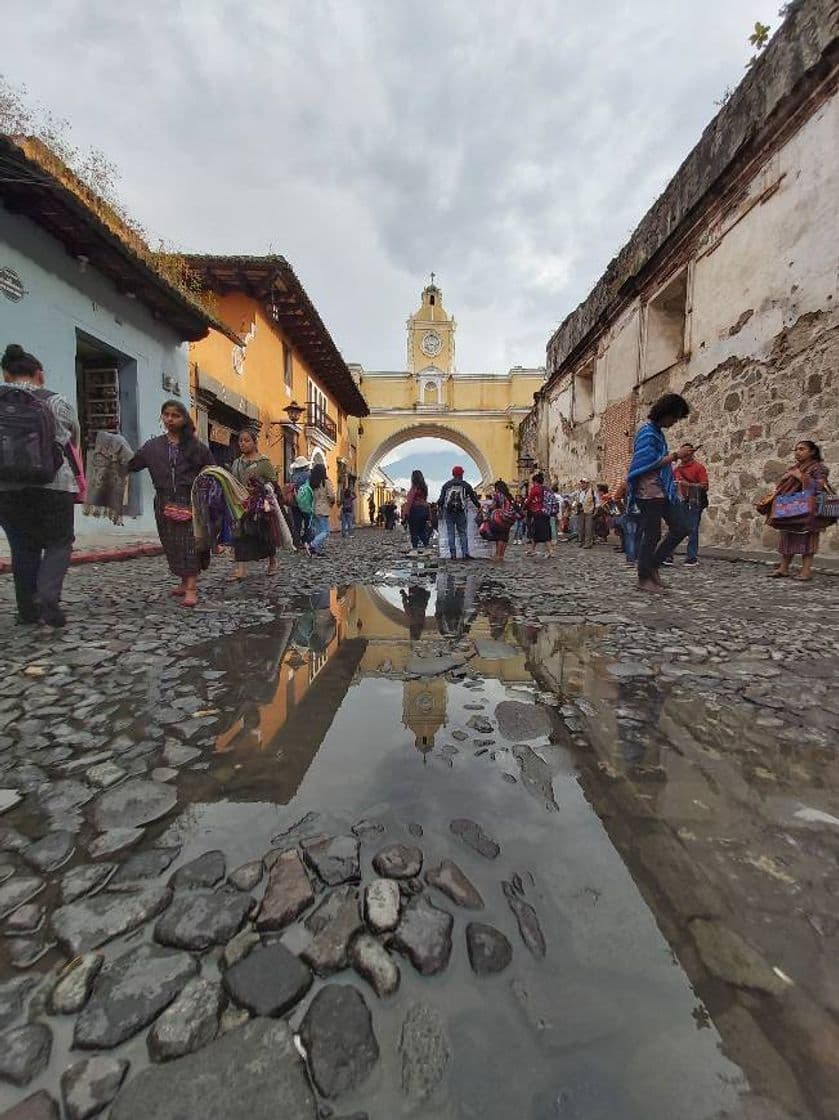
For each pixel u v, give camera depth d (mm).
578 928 960
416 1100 690
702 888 1060
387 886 1046
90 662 2508
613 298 12391
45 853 1161
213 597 4348
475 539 8734
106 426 7832
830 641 2922
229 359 11656
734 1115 674
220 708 1973
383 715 1906
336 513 23531
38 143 6117
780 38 6770
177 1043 760
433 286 36031
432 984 852
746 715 1909
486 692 2143
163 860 1139
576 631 3197
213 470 3971
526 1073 721
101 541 7027
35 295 5812
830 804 1353
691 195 9133
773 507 5516
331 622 3438
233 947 919
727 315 8281
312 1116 672
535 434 21766
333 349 17016
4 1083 707
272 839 1209
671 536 4516
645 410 11250
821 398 6480
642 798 1378
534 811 1318
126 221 8094
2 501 2955
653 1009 812
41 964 890
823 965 886
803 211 6691
